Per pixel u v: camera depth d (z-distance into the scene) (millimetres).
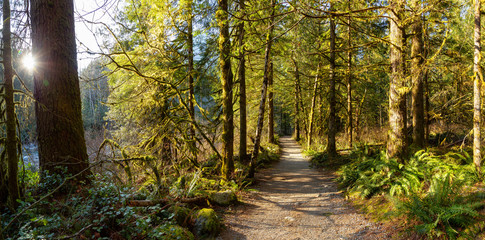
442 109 9539
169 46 9953
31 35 5301
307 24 12922
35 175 5426
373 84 17781
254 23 8172
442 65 6594
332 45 13195
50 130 5242
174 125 9609
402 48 6922
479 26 5184
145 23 8445
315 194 8219
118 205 4633
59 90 5289
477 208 4102
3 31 4219
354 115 22266
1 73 4648
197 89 12125
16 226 3961
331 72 13023
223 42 8875
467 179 4824
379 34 10711
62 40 5371
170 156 9648
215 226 5352
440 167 5938
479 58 5219
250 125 24609
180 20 9180
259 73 17375
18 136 4871
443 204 4426
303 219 6121
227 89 9070
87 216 4145
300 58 17609
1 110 4734
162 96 10195
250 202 7598
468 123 10031
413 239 4172
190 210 5785
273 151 19078
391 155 7117
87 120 15688
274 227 5715
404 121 6965
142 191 6066
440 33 9977
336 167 11906
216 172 10430
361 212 6066
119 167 6723
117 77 10164
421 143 9766
